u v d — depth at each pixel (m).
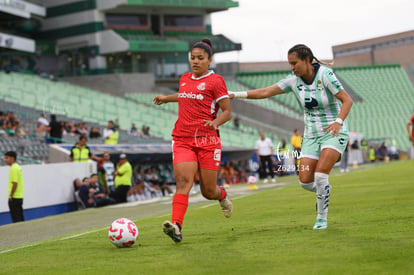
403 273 6.90
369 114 93.00
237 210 17.92
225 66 95.88
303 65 11.10
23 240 15.40
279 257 8.48
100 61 87.38
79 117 59.25
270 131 77.19
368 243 9.13
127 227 10.68
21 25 89.12
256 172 49.56
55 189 30.45
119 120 61.94
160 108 75.88
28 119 50.47
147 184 36.66
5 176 27.42
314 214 14.79
